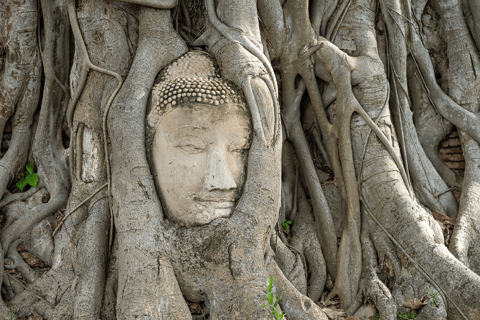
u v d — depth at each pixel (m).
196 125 3.70
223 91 3.82
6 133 4.68
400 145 5.03
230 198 3.77
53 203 4.33
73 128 4.25
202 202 3.71
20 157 4.58
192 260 3.63
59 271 3.93
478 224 4.73
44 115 4.56
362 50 4.98
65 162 4.60
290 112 5.00
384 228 4.47
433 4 5.55
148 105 3.87
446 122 5.43
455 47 5.44
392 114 5.18
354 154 4.77
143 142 3.78
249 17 4.25
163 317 3.42
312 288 4.60
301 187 5.16
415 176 5.11
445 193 5.18
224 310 3.57
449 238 4.73
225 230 3.67
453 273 3.95
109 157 4.00
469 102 5.32
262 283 3.62
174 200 3.71
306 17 4.82
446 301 3.92
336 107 4.77
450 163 5.46
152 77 3.94
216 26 4.20
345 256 4.53
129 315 3.38
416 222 4.33
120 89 3.99
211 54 4.21
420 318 3.90
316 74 4.91
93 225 3.94
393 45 5.20
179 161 3.71
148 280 3.49
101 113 4.12
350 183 4.68
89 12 4.15
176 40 4.20
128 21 4.25
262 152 3.85
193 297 3.71
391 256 4.34
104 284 3.81
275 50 4.88
